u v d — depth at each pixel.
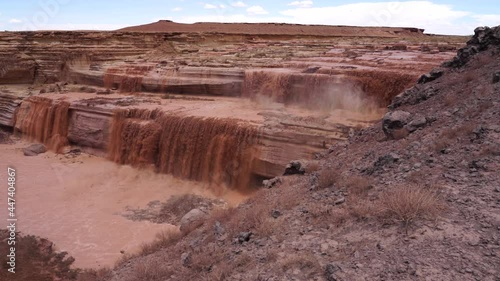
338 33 110.25
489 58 16.80
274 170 24.00
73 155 34.09
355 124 23.61
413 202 7.74
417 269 6.27
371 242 7.32
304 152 23.08
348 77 28.61
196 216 17.44
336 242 7.76
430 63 30.98
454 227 7.09
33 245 17.80
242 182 25.17
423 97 16.78
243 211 12.05
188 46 65.38
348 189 10.12
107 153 32.84
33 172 30.05
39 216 22.02
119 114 32.25
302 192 11.45
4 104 43.81
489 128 10.52
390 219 7.76
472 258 6.30
